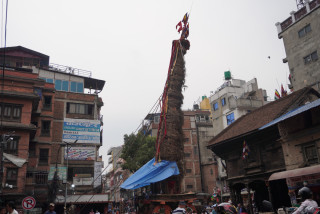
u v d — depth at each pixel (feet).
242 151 74.49
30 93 102.22
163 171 54.65
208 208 59.00
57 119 125.90
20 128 95.35
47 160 117.08
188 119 170.40
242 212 45.27
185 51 63.00
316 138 52.11
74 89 141.59
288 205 65.72
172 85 60.23
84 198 112.78
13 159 78.18
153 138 124.36
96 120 131.85
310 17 98.73
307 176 47.55
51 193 97.04
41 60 145.48
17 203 89.86
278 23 111.75
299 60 101.14
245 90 162.81
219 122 152.05
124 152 121.90
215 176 151.43
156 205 52.31
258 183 75.31
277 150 63.72
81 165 123.24
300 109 49.75
